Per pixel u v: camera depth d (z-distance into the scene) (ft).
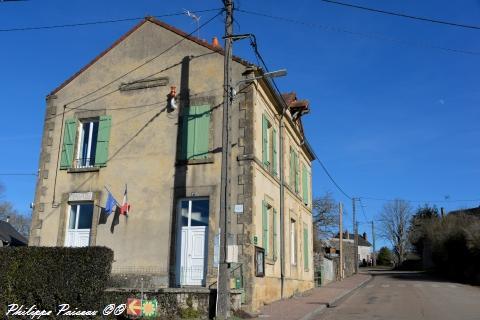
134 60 57.67
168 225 51.06
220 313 39.01
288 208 66.23
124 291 40.40
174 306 40.68
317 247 131.54
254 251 48.98
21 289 38.24
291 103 69.46
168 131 53.88
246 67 52.70
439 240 131.23
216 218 49.52
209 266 48.19
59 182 56.44
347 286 89.71
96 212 53.93
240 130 51.49
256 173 51.65
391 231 242.78
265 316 43.34
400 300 60.49
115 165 54.80
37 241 55.16
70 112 58.65
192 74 54.70
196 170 51.65
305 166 81.82
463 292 73.46
